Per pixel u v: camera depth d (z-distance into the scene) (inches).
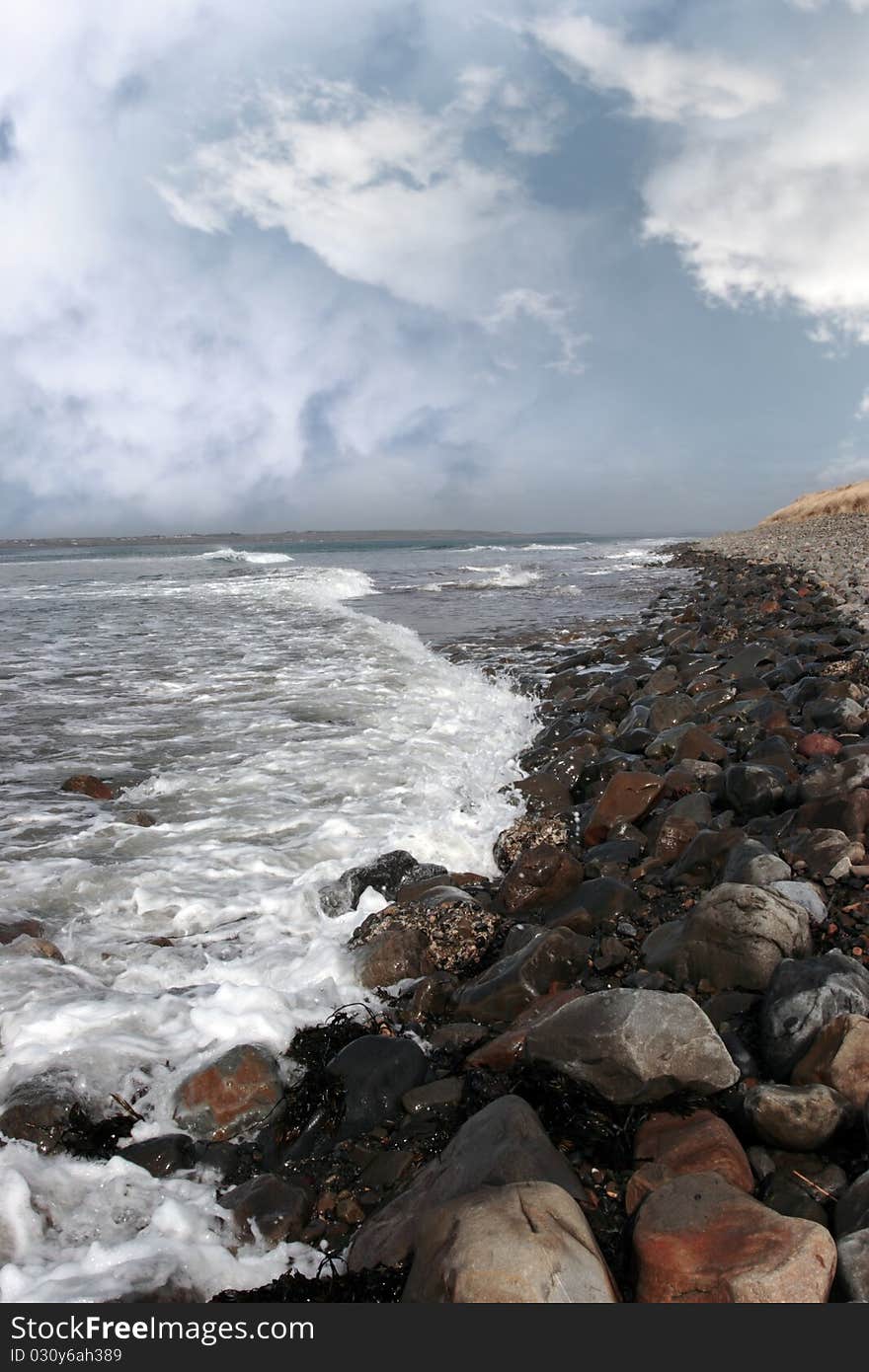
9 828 239.8
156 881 204.7
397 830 231.3
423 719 370.3
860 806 183.5
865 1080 103.7
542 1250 81.6
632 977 148.4
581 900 180.5
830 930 147.1
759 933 136.9
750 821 204.4
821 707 285.1
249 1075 125.6
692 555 1676.9
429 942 165.2
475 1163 101.0
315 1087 126.6
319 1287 90.6
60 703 400.2
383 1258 93.5
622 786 226.4
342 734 341.1
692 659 441.1
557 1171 99.1
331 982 154.7
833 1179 97.4
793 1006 118.0
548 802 254.8
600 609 847.7
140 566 1759.4
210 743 328.8
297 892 195.3
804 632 497.4
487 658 542.6
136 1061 132.4
